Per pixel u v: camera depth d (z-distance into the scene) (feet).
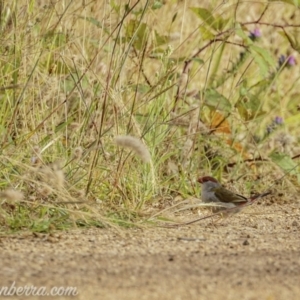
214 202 35.70
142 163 37.11
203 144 41.63
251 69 49.39
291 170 41.16
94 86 38.96
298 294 23.40
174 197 38.11
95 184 35.12
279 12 53.52
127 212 34.04
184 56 42.93
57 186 32.12
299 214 37.27
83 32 39.24
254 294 23.11
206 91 42.70
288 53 51.85
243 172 42.70
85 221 32.30
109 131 36.78
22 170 33.99
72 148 36.22
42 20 37.91
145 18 41.83
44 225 31.17
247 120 43.91
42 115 36.52
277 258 27.73
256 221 35.37
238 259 27.40
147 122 38.09
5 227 31.17
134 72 39.88
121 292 22.79
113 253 27.91
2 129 35.09
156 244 29.68
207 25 42.55
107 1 39.24
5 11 37.27
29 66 36.91
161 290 23.09
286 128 44.96
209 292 23.08
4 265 25.61
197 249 28.99
